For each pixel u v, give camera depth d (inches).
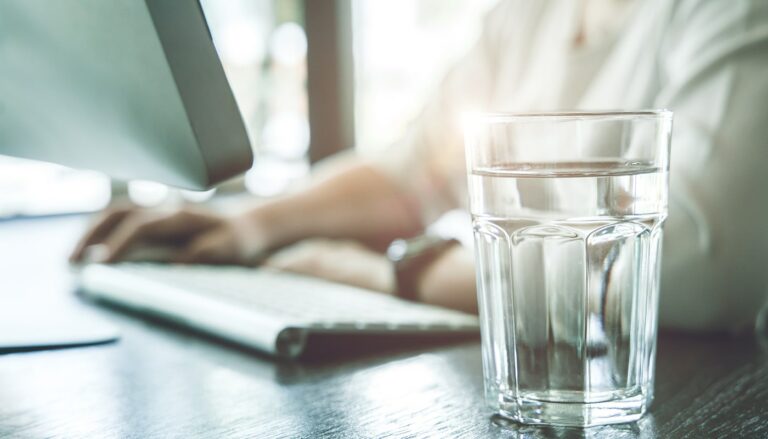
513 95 52.3
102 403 26.0
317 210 50.3
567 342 23.8
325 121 77.5
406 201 54.2
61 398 26.4
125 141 26.5
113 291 36.2
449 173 55.1
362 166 54.4
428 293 35.3
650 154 23.8
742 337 31.7
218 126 25.2
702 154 33.9
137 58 24.5
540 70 50.0
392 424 24.5
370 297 34.1
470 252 36.2
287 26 83.1
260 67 84.5
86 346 31.1
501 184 23.8
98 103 26.0
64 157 29.8
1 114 29.7
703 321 32.3
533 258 23.8
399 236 53.5
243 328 30.1
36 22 25.4
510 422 24.4
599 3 46.9
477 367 28.4
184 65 24.5
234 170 25.8
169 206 47.2
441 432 24.0
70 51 25.3
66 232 70.5
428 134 55.5
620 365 24.0
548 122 23.6
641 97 40.6
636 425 24.1
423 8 84.3
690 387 26.5
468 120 24.2
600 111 23.6
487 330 24.6
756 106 34.1
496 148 23.8
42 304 37.1
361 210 52.2
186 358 29.6
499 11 56.5
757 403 25.3
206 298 32.4
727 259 32.4
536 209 23.6
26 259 54.4
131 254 43.3
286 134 84.0
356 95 79.7
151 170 27.0
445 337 31.0
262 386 27.1
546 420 24.0
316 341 29.3
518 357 24.1
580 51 47.1
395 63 83.7
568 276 23.7
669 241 33.3
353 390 26.7
